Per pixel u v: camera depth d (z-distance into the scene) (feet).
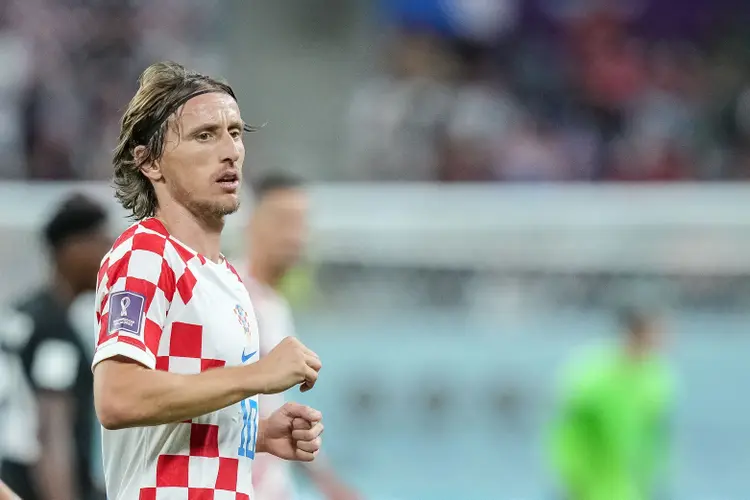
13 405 53.98
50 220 55.21
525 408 87.45
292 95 158.20
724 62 168.76
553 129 161.89
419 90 158.51
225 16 162.61
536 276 92.73
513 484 85.40
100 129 155.84
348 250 92.68
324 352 87.97
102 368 28.48
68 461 54.13
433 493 85.10
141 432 30.40
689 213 92.99
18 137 152.97
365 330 89.20
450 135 153.99
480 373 88.33
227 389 28.25
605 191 95.66
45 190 88.84
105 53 159.94
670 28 174.91
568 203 94.94
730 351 88.02
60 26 160.25
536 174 152.97
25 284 83.56
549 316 90.84
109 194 90.63
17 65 156.56
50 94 155.43
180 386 27.99
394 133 153.69
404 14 165.48
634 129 162.09
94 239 55.06
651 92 165.89
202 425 30.27
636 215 93.25
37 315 54.44
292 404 34.47
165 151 30.53
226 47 161.89
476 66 166.30
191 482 30.04
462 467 85.81
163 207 30.91
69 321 54.95
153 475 30.04
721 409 86.69
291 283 89.15
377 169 151.02
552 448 81.46
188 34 162.50
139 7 161.99
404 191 95.20
